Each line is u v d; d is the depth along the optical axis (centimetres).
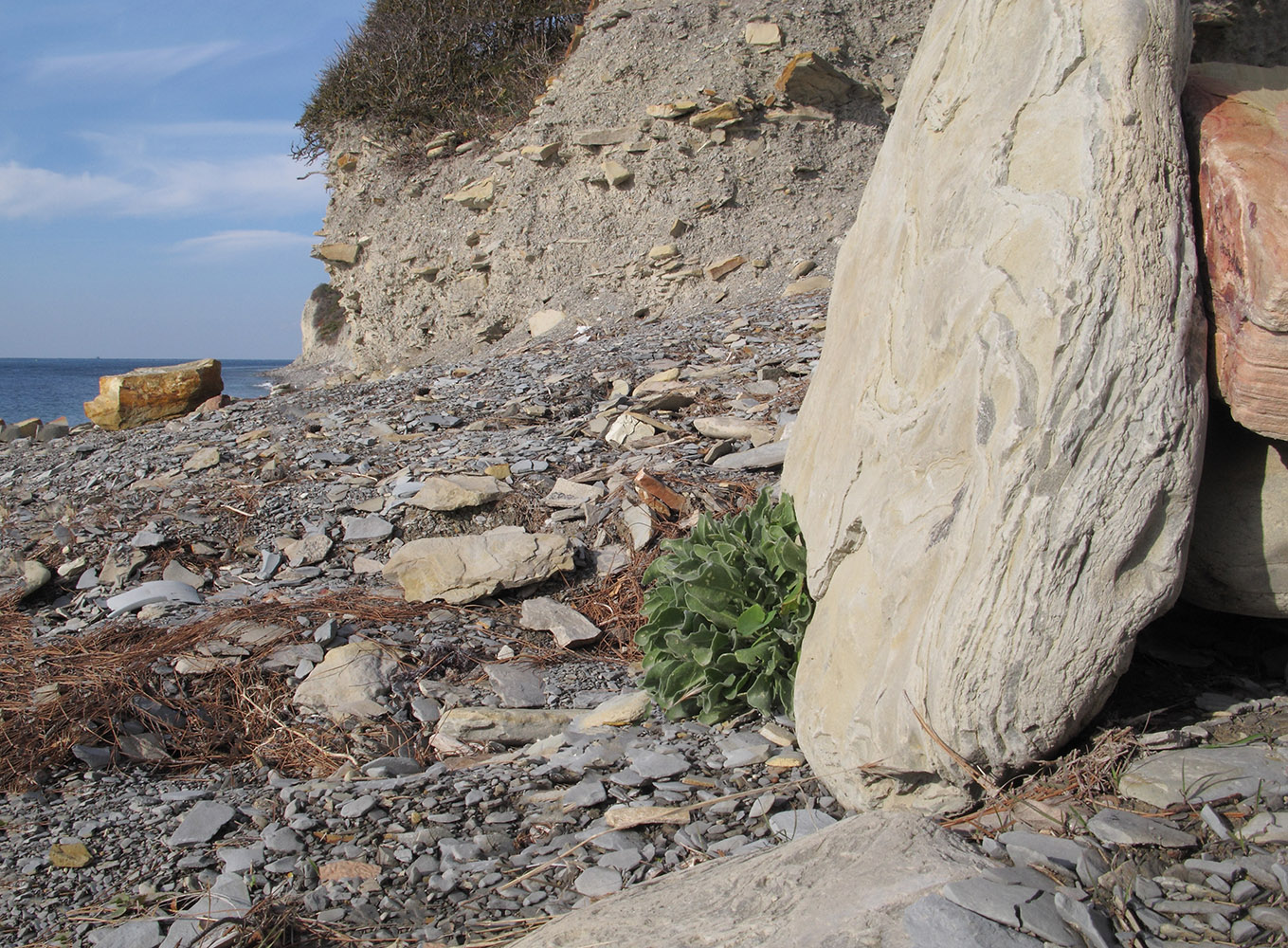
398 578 553
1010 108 273
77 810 340
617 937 210
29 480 762
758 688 353
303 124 1808
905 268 309
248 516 641
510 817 303
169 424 943
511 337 1452
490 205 1531
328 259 1756
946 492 252
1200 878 201
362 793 336
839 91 1356
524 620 510
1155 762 244
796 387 815
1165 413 222
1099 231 233
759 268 1313
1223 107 264
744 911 208
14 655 478
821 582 316
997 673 230
